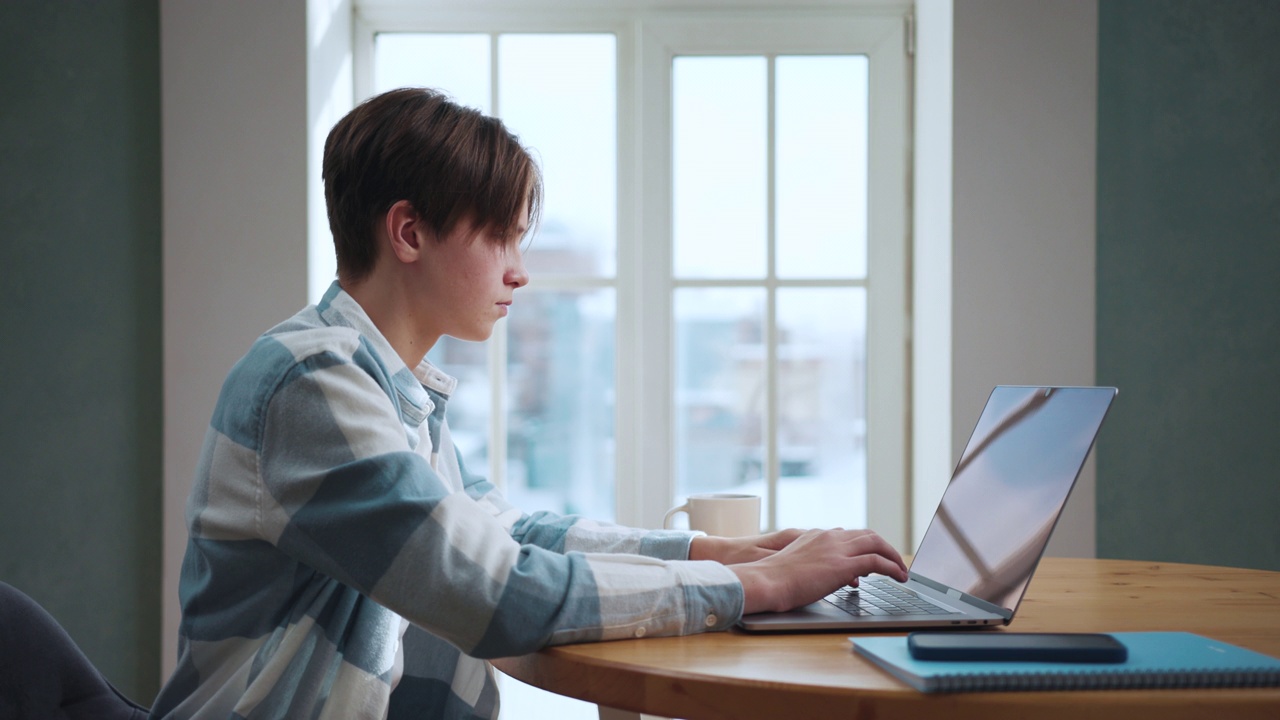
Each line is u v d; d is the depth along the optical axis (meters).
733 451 2.14
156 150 1.87
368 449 0.73
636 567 0.77
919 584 0.96
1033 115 1.86
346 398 0.75
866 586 0.94
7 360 1.84
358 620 0.79
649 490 2.12
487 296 0.88
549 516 1.07
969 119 1.86
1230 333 1.93
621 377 2.14
